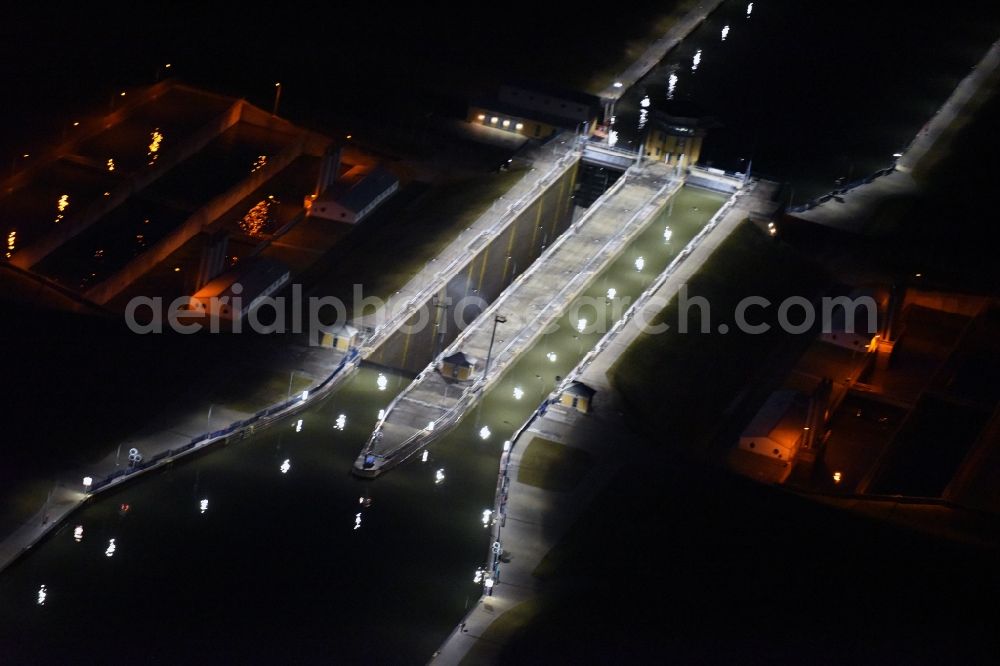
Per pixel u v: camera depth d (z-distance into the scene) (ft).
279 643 613.11
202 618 620.90
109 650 598.34
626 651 623.36
